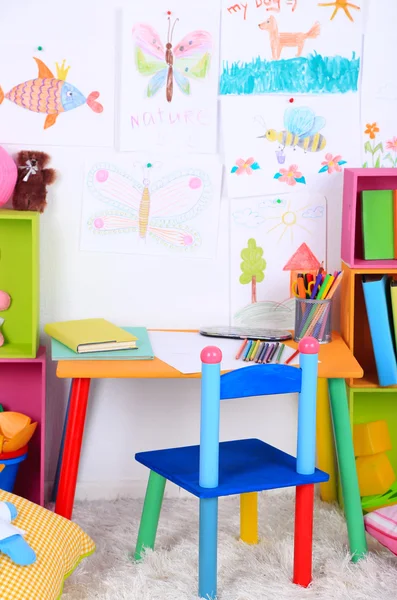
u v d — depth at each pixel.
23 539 1.80
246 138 2.43
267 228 2.47
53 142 2.38
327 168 2.46
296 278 2.49
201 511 1.91
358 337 2.55
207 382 1.84
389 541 2.11
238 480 1.94
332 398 2.17
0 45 2.32
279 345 2.22
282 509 2.48
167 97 2.39
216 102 2.40
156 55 2.37
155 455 2.10
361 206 2.38
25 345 2.42
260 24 2.39
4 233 2.39
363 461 2.48
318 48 2.41
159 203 2.44
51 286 2.45
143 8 2.34
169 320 2.50
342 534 2.30
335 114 2.44
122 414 2.54
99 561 2.12
